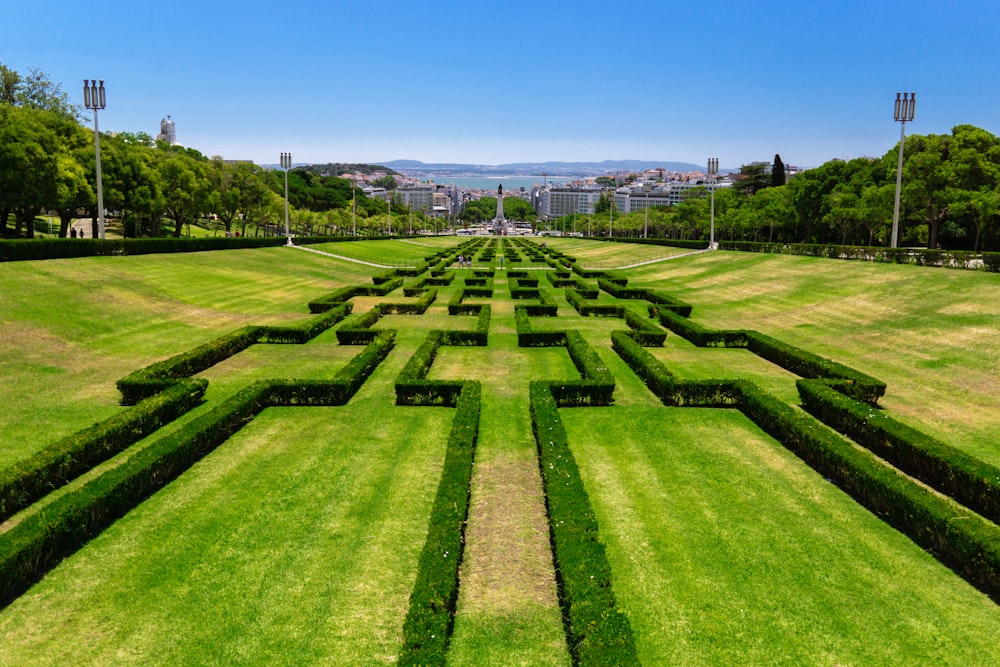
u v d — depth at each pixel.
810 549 10.66
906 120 41.19
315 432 16.16
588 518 10.48
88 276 32.66
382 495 12.59
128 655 8.03
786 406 16.44
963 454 12.92
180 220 77.81
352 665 7.87
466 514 11.50
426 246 121.50
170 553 10.36
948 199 53.81
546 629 8.59
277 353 25.22
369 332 27.03
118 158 62.25
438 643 7.66
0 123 47.47
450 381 18.66
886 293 33.09
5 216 55.03
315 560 10.21
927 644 8.32
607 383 18.61
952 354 22.75
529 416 17.69
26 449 14.38
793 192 86.38
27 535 9.64
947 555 10.30
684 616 8.86
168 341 26.39
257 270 48.69
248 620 8.72
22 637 8.33
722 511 12.02
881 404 18.67
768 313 35.78
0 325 23.23
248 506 12.04
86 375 20.80
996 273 31.47
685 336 29.50
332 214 135.38
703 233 126.25
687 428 16.78
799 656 8.08
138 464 12.34
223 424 15.45
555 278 53.94
